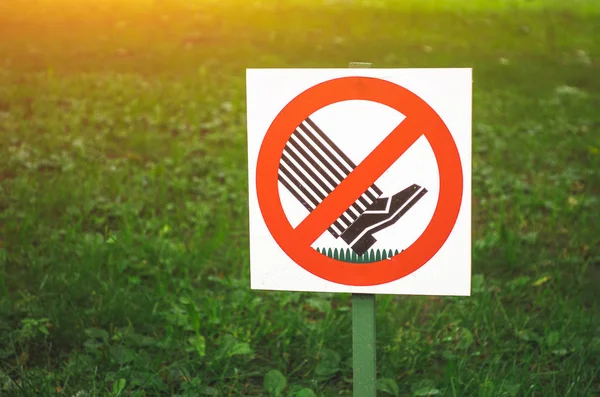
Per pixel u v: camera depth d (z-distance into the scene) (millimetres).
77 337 2018
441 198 1474
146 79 4719
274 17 6719
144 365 1904
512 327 2104
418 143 1474
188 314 2068
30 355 1979
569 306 2201
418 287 1491
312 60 5465
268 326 2080
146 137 3611
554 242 2699
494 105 4586
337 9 7211
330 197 1499
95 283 2211
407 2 7906
